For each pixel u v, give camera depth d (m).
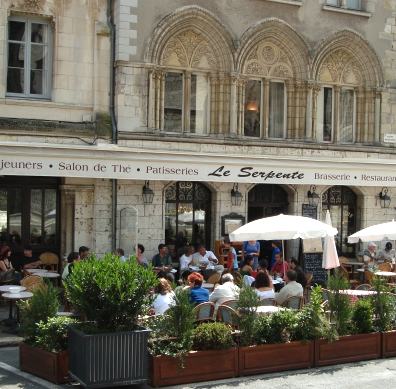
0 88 17.80
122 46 18.81
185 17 19.62
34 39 18.53
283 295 13.96
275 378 11.12
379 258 21.77
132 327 10.28
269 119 21.41
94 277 10.02
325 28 21.67
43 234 18.86
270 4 20.81
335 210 22.45
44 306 11.30
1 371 11.45
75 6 18.59
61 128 18.23
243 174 19.92
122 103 18.91
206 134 20.38
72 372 10.39
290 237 15.41
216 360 10.98
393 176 22.44
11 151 17.03
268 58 21.14
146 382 10.34
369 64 22.53
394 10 22.83
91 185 18.78
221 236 20.23
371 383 10.89
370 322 12.56
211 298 13.68
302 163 20.73
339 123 22.31
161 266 18.55
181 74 20.16
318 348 11.92
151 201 19.33
